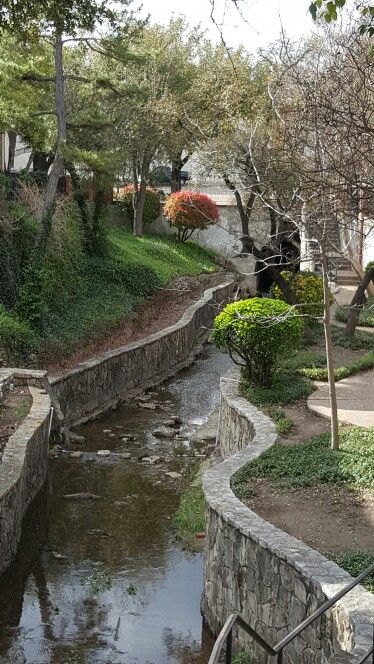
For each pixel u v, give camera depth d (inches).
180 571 438.0
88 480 571.2
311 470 430.3
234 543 359.3
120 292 983.0
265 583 333.7
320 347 759.7
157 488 558.6
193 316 1018.7
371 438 473.1
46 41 811.4
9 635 372.5
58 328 783.7
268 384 611.8
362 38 546.6
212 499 389.1
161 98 1196.5
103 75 900.6
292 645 309.1
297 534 357.7
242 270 1393.9
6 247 798.5
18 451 487.8
